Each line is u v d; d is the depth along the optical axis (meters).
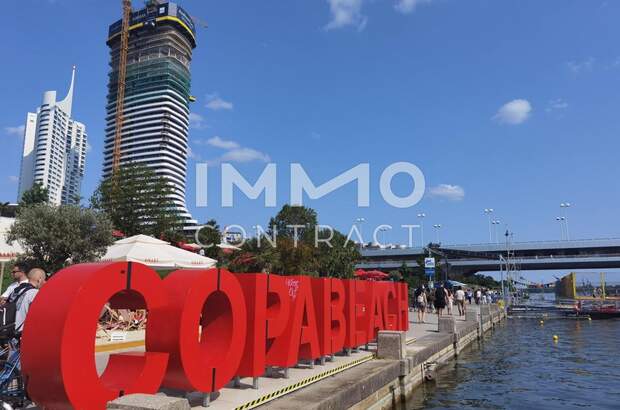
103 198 38.69
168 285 6.45
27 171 121.88
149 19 144.75
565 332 30.55
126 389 5.43
